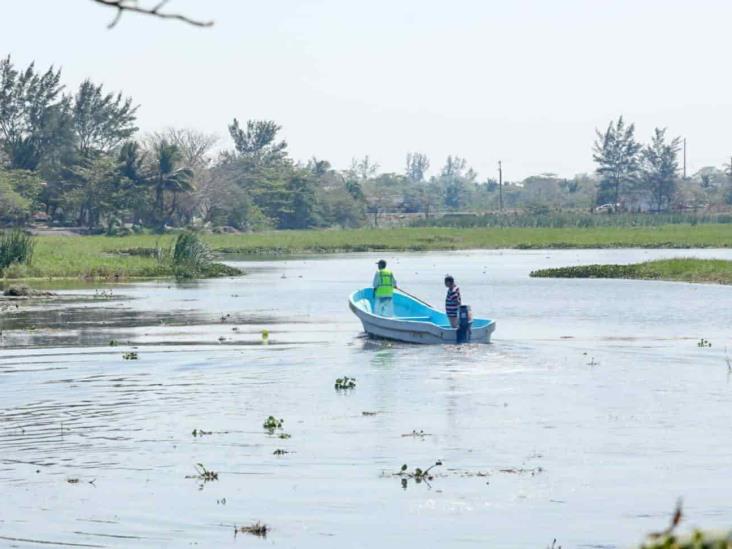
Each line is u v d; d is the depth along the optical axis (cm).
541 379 2877
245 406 2556
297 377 2956
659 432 2245
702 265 6862
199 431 2283
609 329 4062
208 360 3306
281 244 12619
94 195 15062
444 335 3534
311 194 18900
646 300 5250
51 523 1677
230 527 1658
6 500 1806
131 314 4800
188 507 1758
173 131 17912
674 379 2881
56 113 16512
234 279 7238
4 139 16550
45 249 9331
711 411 2459
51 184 15850
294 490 1845
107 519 1700
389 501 1778
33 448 2156
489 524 1659
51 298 5691
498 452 2084
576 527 1633
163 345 3694
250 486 1870
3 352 3534
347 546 1569
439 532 1622
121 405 2586
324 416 2423
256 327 4256
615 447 2117
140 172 15500
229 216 17038
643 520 1669
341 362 3212
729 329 4047
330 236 14425
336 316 4681
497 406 2516
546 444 2144
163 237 13200
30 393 2756
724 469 1948
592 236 12925
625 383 2814
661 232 13525
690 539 610
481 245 12069
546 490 1827
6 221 14862
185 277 7444
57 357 3406
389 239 13462
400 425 2323
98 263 7856
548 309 4869
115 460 2056
